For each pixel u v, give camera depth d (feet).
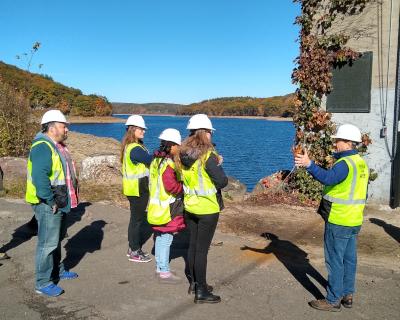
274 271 19.07
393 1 30.63
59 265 17.70
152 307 15.29
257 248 22.40
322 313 14.99
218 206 15.43
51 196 15.21
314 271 19.12
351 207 14.44
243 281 17.87
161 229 16.99
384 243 23.54
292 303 15.78
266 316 14.73
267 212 29.99
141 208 19.45
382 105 31.58
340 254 14.78
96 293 16.43
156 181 16.97
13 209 29.32
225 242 23.29
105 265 19.52
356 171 14.39
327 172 14.15
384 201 31.86
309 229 26.12
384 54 31.30
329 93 33.68
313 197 33.32
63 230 16.78
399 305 15.76
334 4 32.68
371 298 16.34
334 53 32.96
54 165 15.37
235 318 14.53
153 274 18.43
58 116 15.70
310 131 34.32
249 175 77.61
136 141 19.16
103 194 34.37
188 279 17.85
